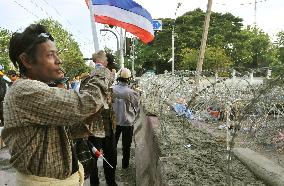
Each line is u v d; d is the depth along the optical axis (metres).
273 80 2.28
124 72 7.08
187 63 56.72
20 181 2.16
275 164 3.71
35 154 2.10
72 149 2.36
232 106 4.84
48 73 2.21
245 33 73.56
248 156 3.99
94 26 3.99
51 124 2.08
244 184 3.20
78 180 2.39
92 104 2.12
